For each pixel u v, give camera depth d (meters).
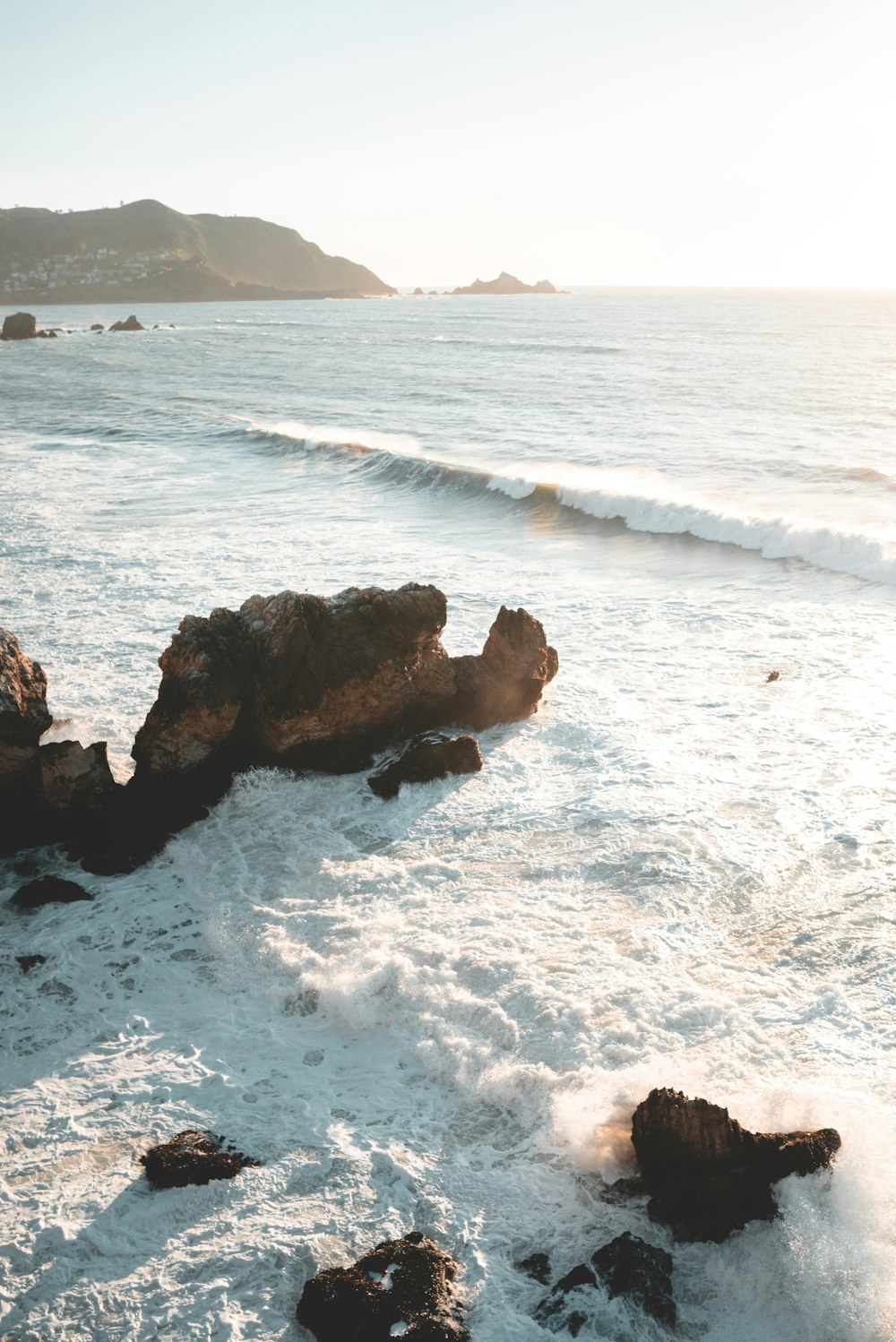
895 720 12.66
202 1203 6.03
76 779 10.54
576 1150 6.29
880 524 21.72
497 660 13.07
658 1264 5.43
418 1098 6.87
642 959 8.17
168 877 9.93
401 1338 5.00
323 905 9.22
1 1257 5.68
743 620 16.91
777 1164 5.83
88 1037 7.59
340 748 11.94
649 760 11.84
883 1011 7.43
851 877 9.30
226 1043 7.50
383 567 20.47
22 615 17.34
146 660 15.12
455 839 10.34
